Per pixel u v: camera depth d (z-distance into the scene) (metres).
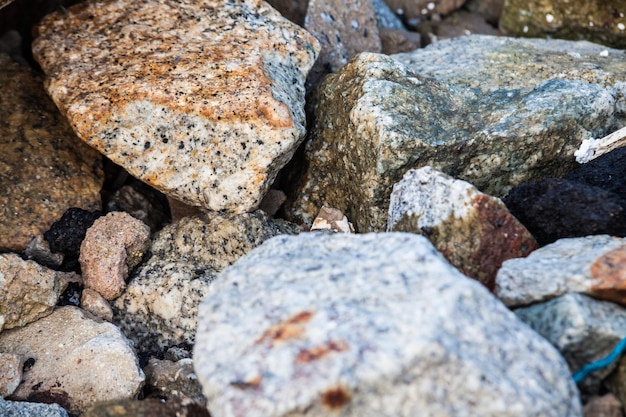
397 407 0.56
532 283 0.63
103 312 0.74
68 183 0.79
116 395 0.68
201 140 0.74
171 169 0.75
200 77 0.75
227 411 0.56
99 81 0.76
